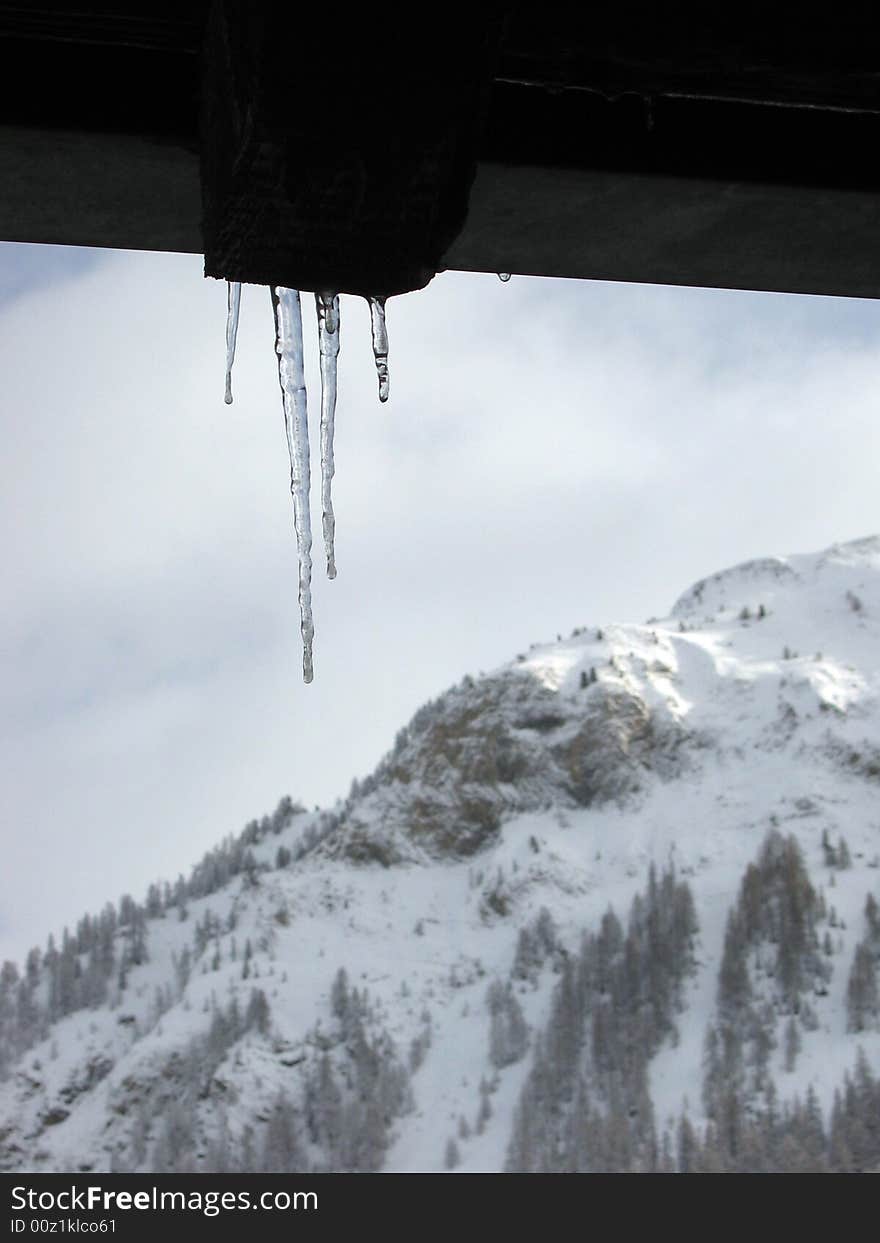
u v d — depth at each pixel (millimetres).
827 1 3828
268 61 3451
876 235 4594
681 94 4027
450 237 3791
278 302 4770
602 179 4277
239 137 3582
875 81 3977
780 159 4348
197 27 3811
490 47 3562
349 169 3635
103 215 4363
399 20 3463
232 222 3744
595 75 3920
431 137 3627
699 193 4344
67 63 3988
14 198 4266
